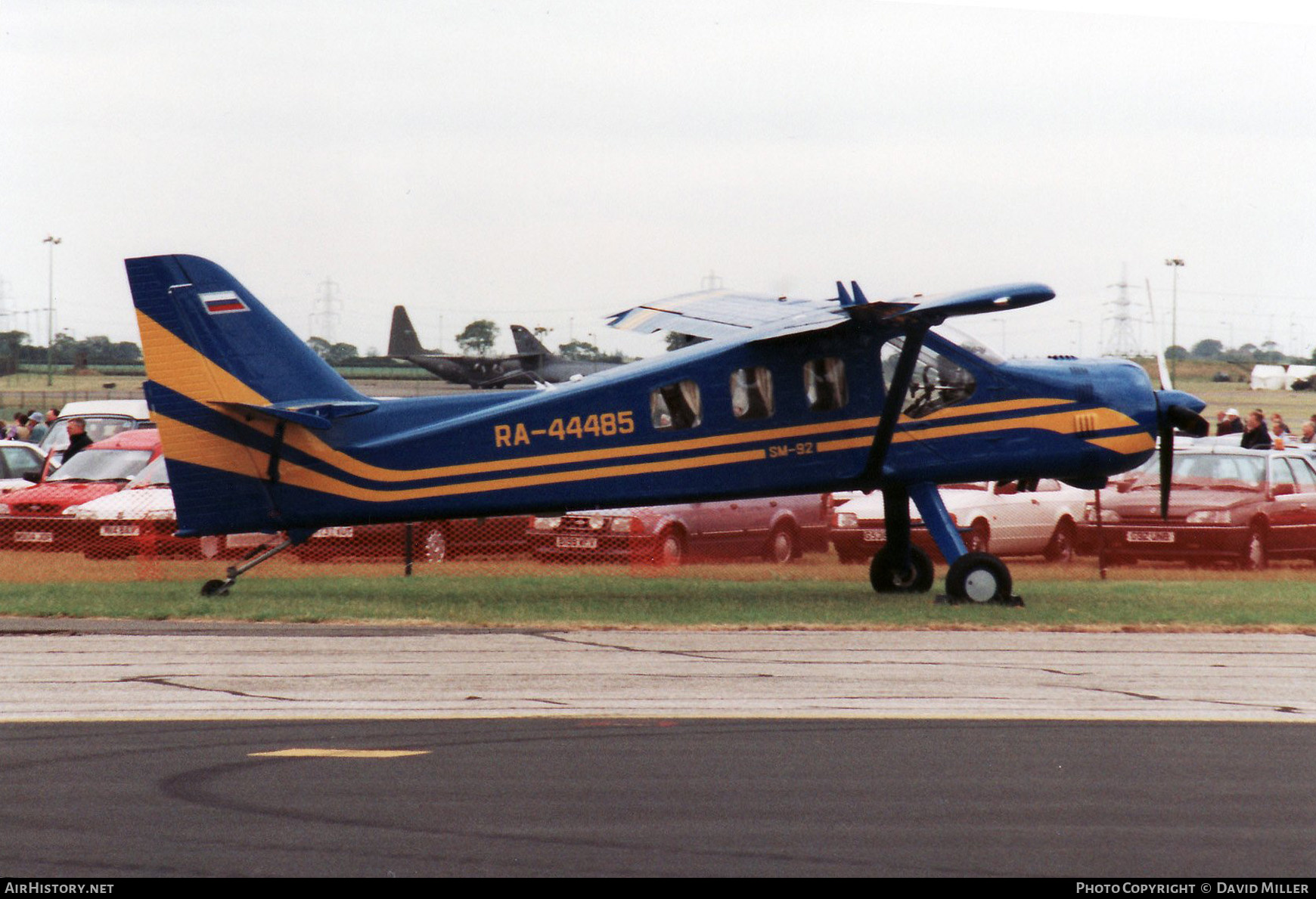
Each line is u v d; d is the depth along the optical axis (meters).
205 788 24.91
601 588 61.47
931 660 40.69
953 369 56.81
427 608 52.78
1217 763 27.27
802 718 31.61
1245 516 72.94
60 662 39.28
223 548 71.12
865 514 74.56
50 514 75.94
